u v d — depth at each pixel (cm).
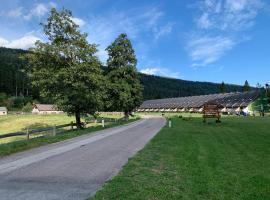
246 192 862
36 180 975
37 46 3194
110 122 4566
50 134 2611
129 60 5772
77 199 771
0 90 15538
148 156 1402
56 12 3247
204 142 1997
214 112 4712
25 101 14712
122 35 5778
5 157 1493
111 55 5806
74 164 1248
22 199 772
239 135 2511
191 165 1207
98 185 912
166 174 1045
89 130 3088
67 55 3195
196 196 806
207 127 3503
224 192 852
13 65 17162
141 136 2444
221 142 2022
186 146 1772
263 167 1220
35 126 5188
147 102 18312
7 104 13988
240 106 10306
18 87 16125
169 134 2544
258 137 2348
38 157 1457
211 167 1181
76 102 3122
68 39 3325
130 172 1066
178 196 795
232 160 1352
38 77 3138
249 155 1497
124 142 2019
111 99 5438
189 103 14075
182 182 940
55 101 3155
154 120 5794
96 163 1265
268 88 10762
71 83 3062
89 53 3225
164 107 15412
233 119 5688
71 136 2483
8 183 938
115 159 1357
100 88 3306
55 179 988
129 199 762
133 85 5719
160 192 824
